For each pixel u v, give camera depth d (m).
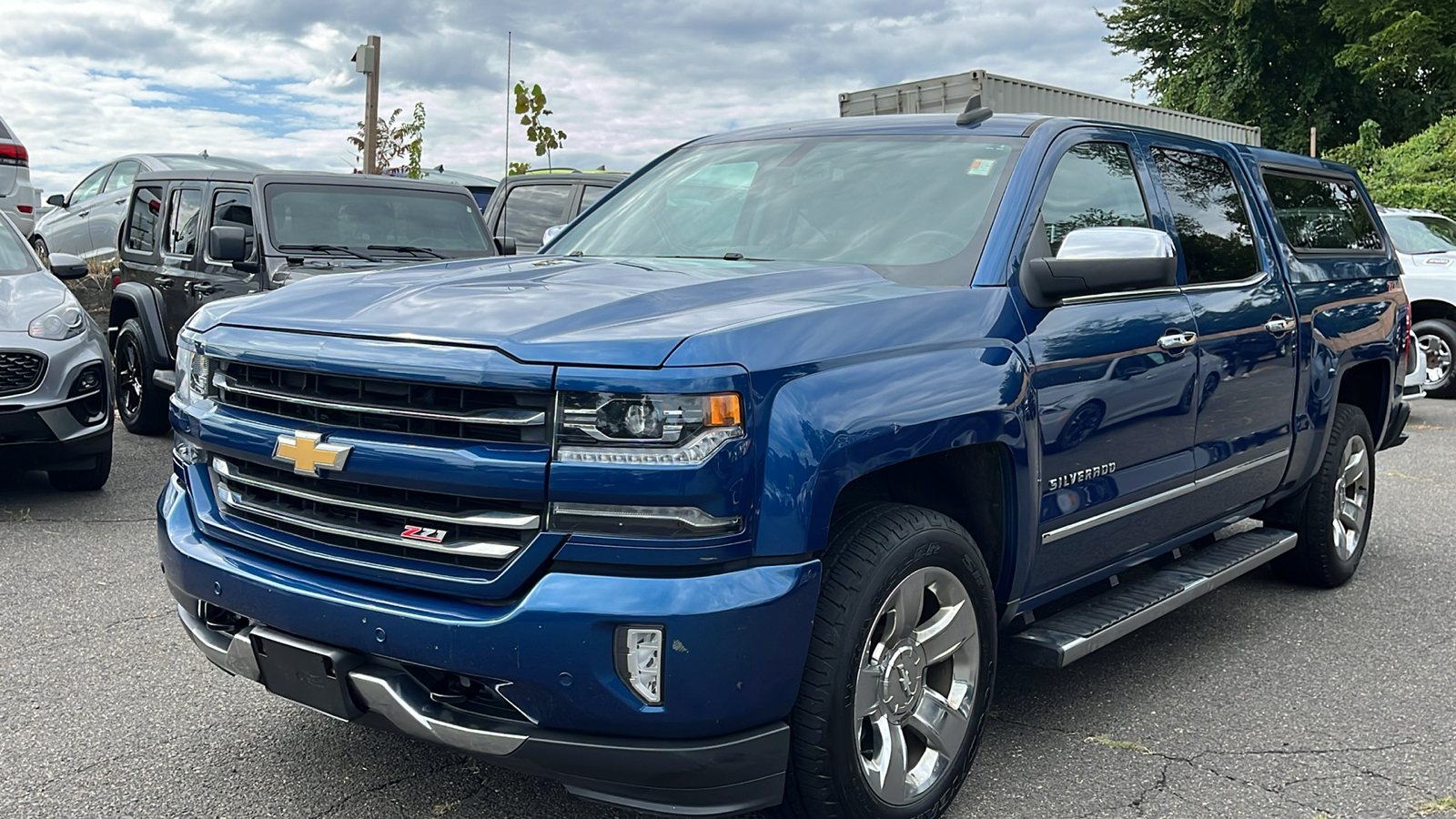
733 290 3.10
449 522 2.65
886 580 2.84
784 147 4.28
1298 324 4.83
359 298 3.09
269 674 2.95
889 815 2.95
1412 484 8.17
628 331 2.64
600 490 2.52
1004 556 3.35
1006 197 3.57
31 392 6.37
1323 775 3.53
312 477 2.81
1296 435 4.92
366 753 3.57
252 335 3.00
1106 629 3.64
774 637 2.60
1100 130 4.06
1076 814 3.26
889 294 3.13
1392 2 31.00
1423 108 34.47
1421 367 11.63
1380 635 4.91
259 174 8.33
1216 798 3.37
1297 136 35.53
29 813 3.15
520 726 2.62
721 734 2.61
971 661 3.20
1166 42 37.97
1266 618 5.14
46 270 7.30
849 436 2.71
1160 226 4.16
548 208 10.91
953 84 12.21
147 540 6.02
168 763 3.48
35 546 5.85
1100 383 3.56
